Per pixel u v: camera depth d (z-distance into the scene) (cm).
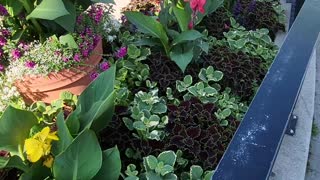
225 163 55
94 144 72
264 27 149
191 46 117
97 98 89
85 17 115
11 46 103
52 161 79
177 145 95
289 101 67
